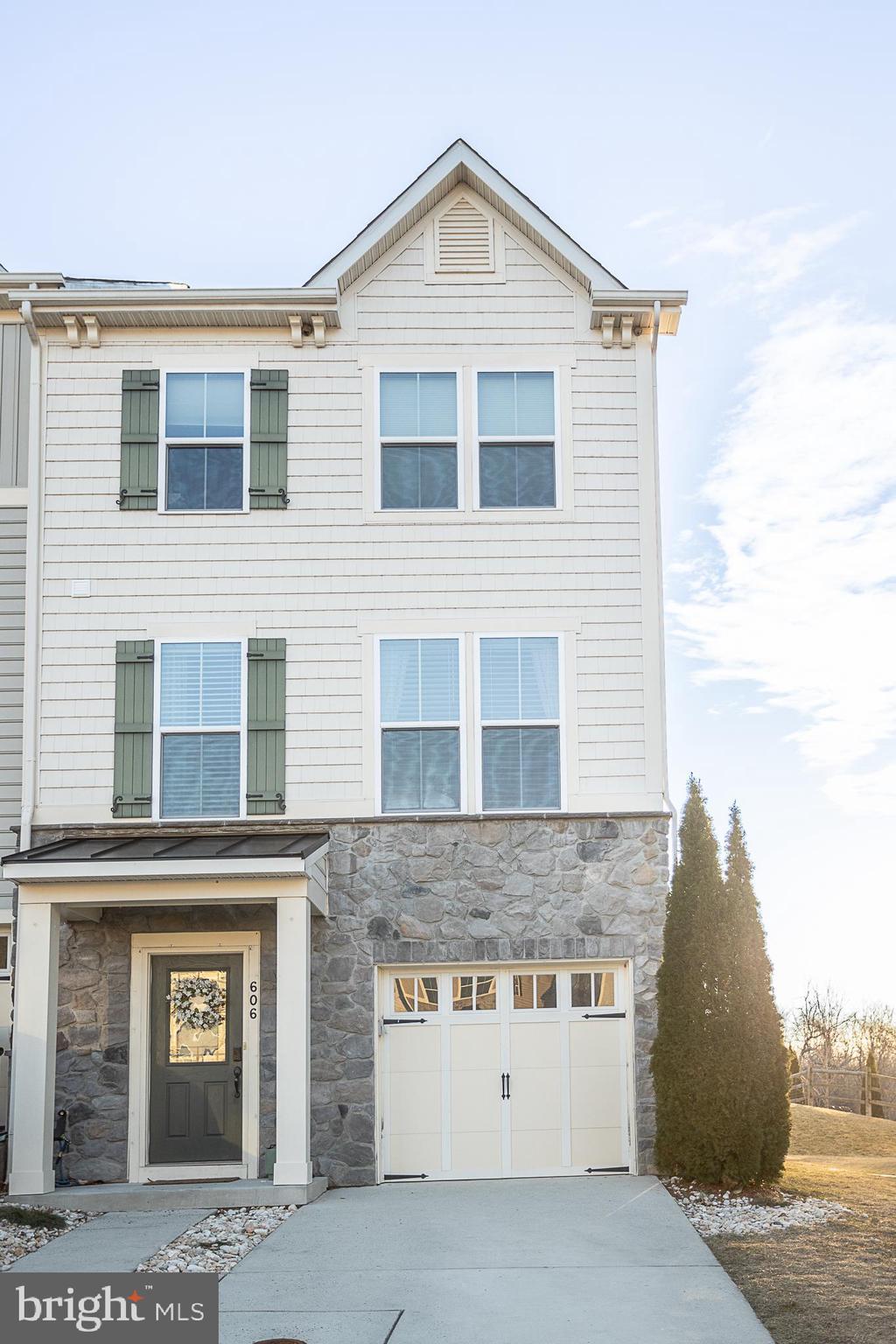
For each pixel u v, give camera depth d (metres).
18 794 13.57
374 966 12.88
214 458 13.77
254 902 12.09
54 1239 10.11
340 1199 11.70
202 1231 10.32
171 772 13.27
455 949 12.91
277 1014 11.66
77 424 13.75
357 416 13.80
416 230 14.12
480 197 14.15
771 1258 9.40
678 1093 11.77
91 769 13.24
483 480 13.75
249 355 13.89
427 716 13.38
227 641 13.46
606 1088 12.92
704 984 11.80
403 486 13.74
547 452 13.82
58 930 11.86
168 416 13.80
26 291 13.63
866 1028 30.25
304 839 12.62
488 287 14.03
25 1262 9.36
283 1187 11.37
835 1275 8.98
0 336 14.39
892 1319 8.06
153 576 13.53
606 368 13.94
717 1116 11.59
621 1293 8.66
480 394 13.89
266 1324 8.09
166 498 13.66
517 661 13.51
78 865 11.48
